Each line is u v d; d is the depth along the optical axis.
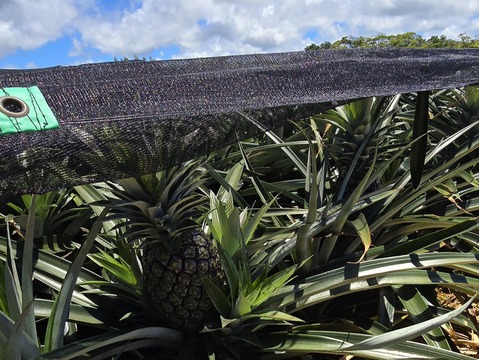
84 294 1.86
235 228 1.79
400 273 1.91
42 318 1.79
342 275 1.86
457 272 2.71
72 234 2.56
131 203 1.49
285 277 1.71
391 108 2.99
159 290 1.65
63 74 1.84
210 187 3.25
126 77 1.77
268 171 3.40
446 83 1.82
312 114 1.59
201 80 1.64
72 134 1.18
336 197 2.66
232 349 1.65
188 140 1.27
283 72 1.76
